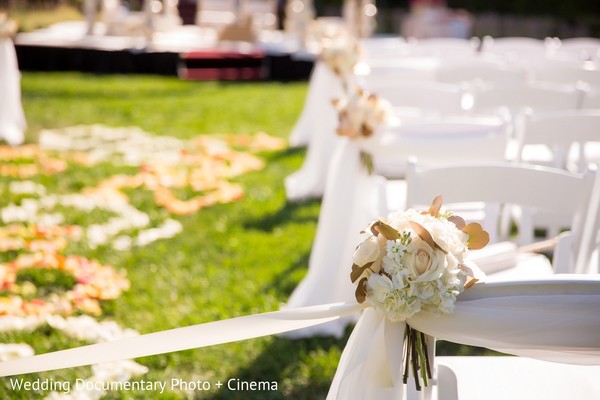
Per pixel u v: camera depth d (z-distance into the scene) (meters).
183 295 3.93
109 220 4.97
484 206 3.58
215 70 12.52
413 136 3.42
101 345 1.84
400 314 1.65
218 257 4.47
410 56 8.10
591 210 2.77
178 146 7.25
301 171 5.90
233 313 3.72
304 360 3.31
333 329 3.55
